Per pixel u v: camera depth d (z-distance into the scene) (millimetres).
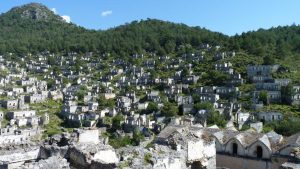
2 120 192375
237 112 183500
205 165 53062
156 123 175250
